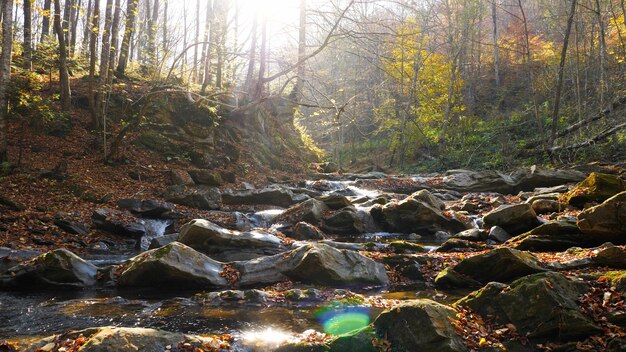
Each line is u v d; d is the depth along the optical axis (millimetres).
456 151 29562
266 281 9039
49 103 18609
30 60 21484
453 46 35438
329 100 19031
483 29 46625
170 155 20281
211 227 11234
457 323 5664
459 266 8891
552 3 37781
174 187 16938
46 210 13359
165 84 19141
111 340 5301
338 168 30812
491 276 8617
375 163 35875
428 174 26000
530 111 31203
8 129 17609
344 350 5535
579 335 5426
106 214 13562
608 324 5461
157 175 18359
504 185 20078
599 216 9852
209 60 24922
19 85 18078
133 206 14820
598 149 23188
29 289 8727
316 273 8820
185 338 5770
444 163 29062
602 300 5926
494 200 16422
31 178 14797
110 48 19375
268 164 24797
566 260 8688
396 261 9734
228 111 24500
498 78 36906
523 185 19812
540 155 25172
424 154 32844
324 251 9070
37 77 20344
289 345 5688
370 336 5605
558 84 23391
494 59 41031
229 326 6578
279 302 7695
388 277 9289
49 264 8945
